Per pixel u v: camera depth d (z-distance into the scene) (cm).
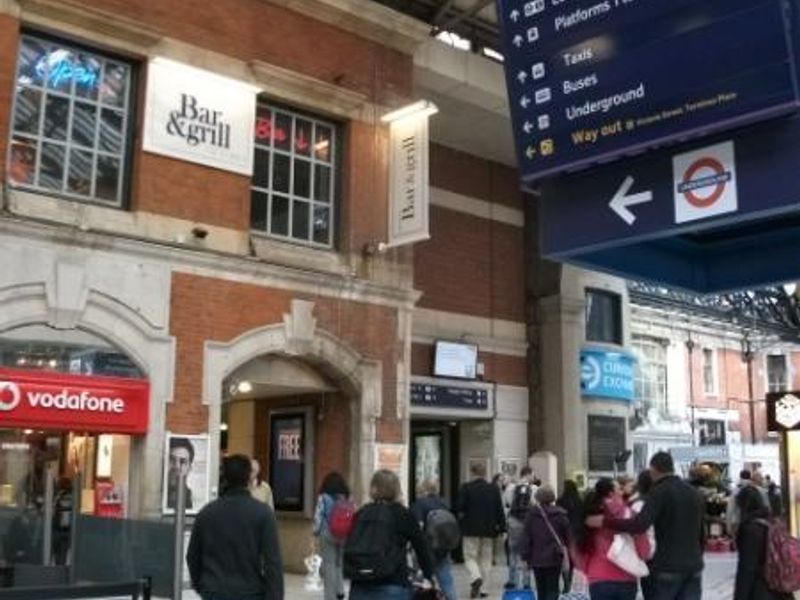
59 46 1255
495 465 2005
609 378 2148
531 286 2145
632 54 798
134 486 1232
